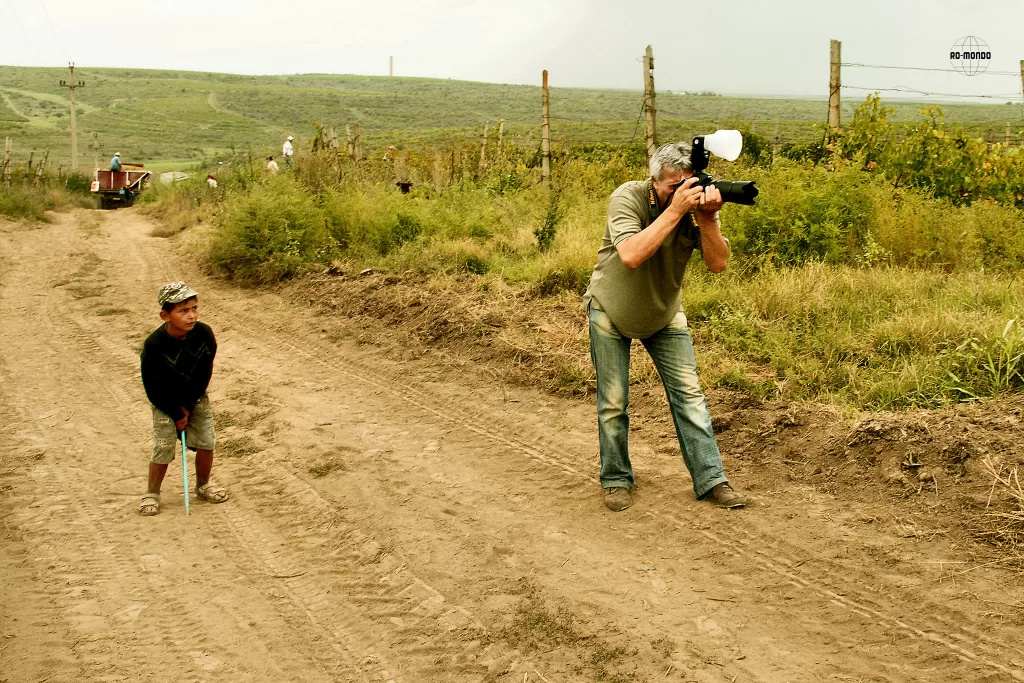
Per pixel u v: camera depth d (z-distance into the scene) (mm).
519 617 4047
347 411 7133
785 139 41469
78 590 4484
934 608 3787
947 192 11016
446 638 3941
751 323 7102
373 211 13055
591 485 5336
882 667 3486
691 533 4617
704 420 4855
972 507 4324
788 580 4129
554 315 8469
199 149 84688
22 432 6941
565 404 6676
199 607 4305
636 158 18906
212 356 5301
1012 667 3385
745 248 9062
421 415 6887
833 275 7961
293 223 12508
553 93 149625
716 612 3961
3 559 4824
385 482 5664
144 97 138750
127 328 10273
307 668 3787
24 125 99562
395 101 130625
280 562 4754
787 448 5250
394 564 4625
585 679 3578
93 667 3812
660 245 4406
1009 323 5359
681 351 4891
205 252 13914
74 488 5797
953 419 4957
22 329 10297
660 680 3523
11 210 22047
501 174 16984
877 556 4176
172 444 5367
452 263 10797
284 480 5824
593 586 4258
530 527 4906
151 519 5316
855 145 11750
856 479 4805
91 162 70562
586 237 10172
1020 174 10984
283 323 10023
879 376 5855
